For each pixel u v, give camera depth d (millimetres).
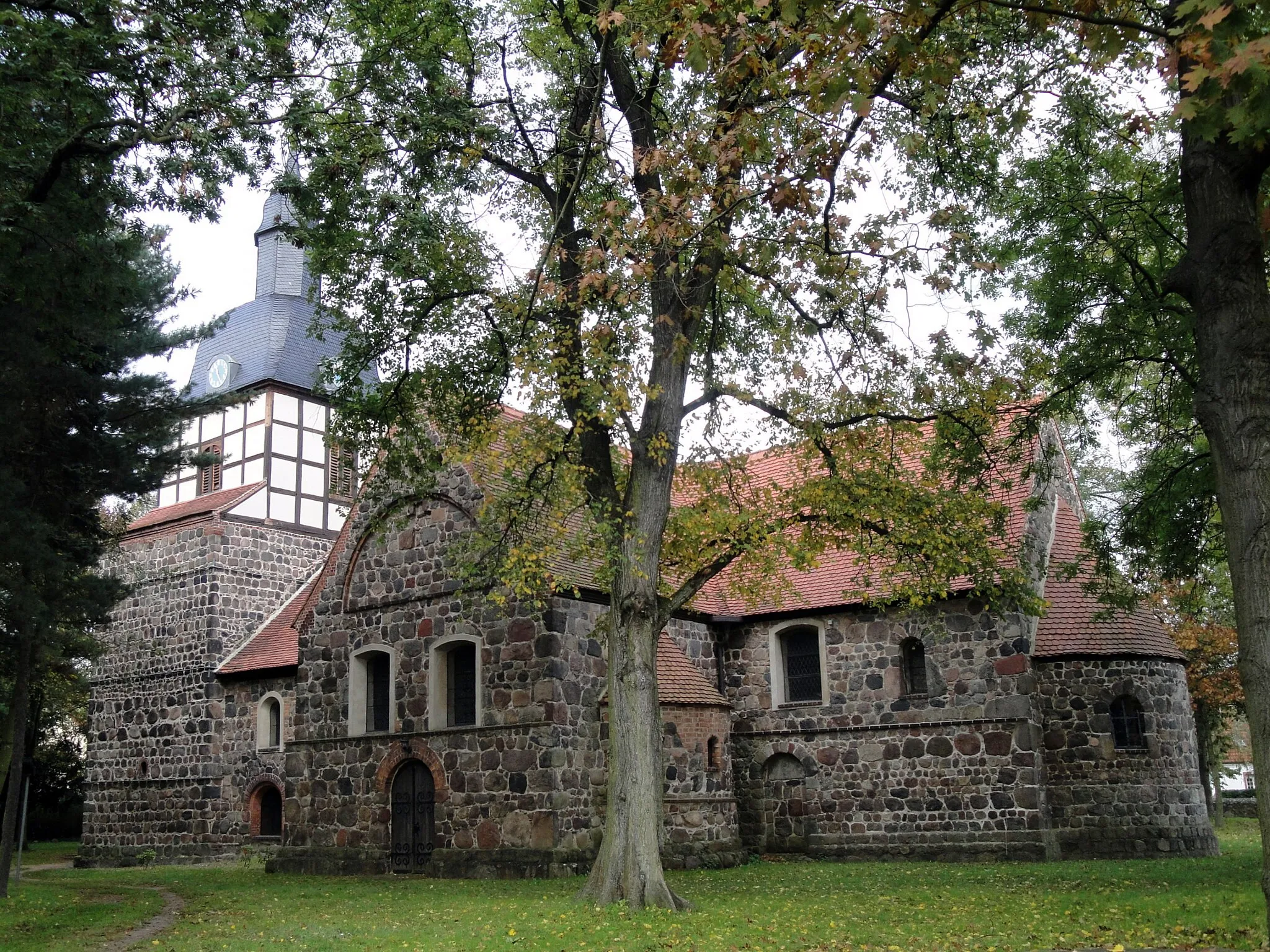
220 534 32219
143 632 33188
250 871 25047
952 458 17594
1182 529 17844
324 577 24938
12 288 14172
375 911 15688
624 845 14203
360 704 23766
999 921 12391
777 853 23859
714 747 22297
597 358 13680
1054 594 23047
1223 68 6840
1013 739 21422
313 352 35531
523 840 20375
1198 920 11641
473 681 22266
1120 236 17375
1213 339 8883
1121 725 21719
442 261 16328
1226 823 34812
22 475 19016
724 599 25672
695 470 17703
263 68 14312
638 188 15594
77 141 13805
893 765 22719
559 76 16578
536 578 16953
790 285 15453
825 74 9617
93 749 33562
